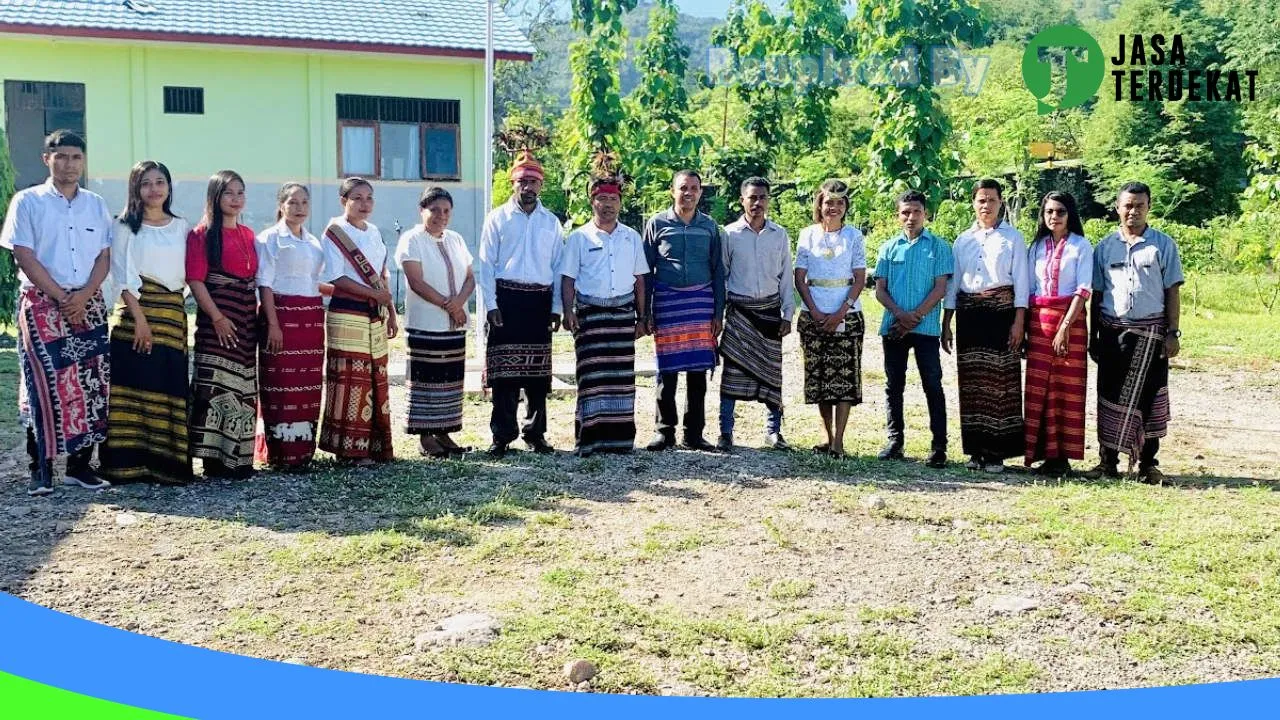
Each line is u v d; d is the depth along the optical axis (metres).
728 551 5.20
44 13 13.38
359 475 6.36
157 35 13.62
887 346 7.04
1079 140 29.89
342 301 6.50
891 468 6.82
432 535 5.32
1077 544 5.31
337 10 15.17
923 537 5.42
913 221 6.83
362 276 6.49
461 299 6.78
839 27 14.51
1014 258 6.68
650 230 7.08
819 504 5.98
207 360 6.20
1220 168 27.30
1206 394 9.65
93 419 5.91
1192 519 5.73
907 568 5.00
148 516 5.54
